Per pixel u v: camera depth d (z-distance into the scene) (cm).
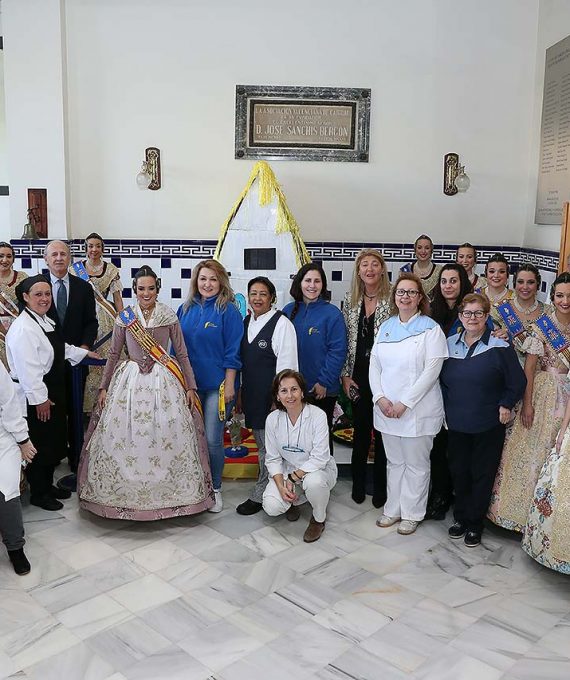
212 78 577
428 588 325
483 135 589
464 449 368
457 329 371
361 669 267
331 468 380
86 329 473
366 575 335
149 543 364
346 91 579
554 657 275
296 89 577
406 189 593
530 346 357
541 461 354
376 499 414
